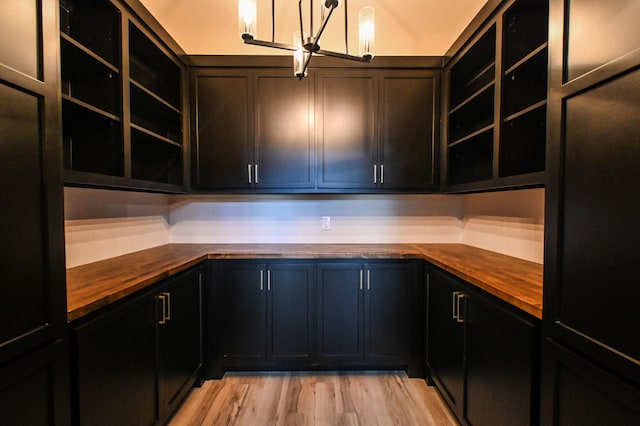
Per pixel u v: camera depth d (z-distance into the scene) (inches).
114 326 51.4
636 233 30.1
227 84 95.5
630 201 30.7
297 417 73.4
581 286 36.3
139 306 58.3
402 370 94.1
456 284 69.9
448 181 96.9
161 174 95.9
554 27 40.5
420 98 96.7
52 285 39.3
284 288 90.4
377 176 96.9
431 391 83.8
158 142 87.2
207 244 107.8
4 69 33.3
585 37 36.0
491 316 55.9
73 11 64.8
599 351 33.8
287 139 96.2
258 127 95.8
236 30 99.8
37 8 37.5
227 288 90.0
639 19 29.8
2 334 33.3
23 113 35.6
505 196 86.6
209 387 86.0
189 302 79.4
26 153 35.9
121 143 65.9
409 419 72.7
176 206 109.9
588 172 35.5
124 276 61.1
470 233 105.2
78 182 54.2
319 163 96.4
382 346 91.0
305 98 95.9
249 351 90.7
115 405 51.5
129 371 55.2
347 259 90.3
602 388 33.5
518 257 81.0
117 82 65.5
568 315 38.2
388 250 95.1
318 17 94.2
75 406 43.3
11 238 34.2
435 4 91.0
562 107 39.2
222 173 96.0
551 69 41.1
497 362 53.8
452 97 95.6
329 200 110.5
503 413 51.8
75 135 66.8
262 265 90.1
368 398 80.7
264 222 110.7
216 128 95.7
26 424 36.1
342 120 96.3
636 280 30.0
